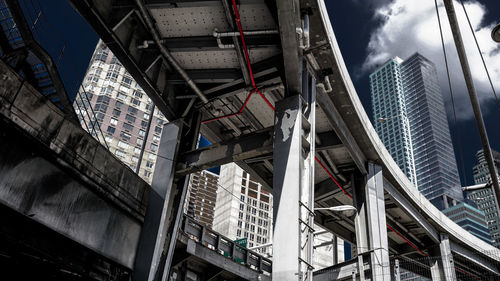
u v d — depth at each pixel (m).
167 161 22.75
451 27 9.91
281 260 16.55
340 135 30.52
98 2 18.23
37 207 15.92
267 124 29.70
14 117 14.77
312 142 20.62
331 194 38.53
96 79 103.81
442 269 47.41
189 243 31.38
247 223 154.62
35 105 15.62
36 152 15.91
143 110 104.56
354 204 34.91
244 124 29.67
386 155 37.00
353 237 46.12
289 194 17.81
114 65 106.75
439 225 47.38
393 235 49.69
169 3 19.22
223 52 21.69
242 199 158.88
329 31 23.78
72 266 19.64
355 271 31.56
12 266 18.67
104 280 21.53
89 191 18.66
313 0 20.81
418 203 43.34
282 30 18.02
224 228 151.50
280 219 17.45
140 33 21.20
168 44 21.38
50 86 19.11
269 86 22.69
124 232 20.81
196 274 35.16
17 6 17.48
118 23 18.95
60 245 19.03
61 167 17.05
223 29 20.53
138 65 20.91
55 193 16.81
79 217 18.00
